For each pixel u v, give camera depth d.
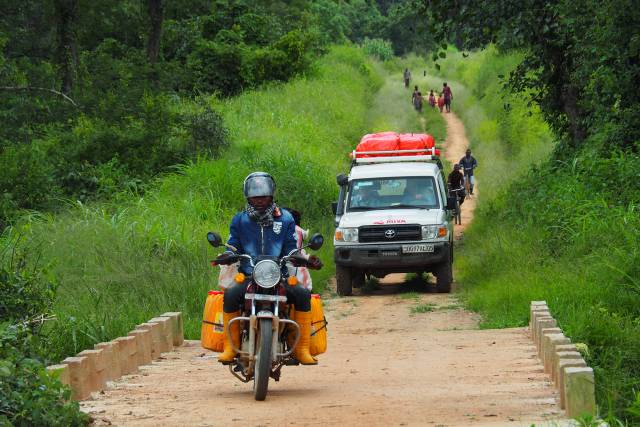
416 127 89.69
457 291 31.84
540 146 62.50
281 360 13.12
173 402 12.90
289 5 115.38
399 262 31.05
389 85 118.81
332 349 20.11
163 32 87.44
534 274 26.05
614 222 25.20
